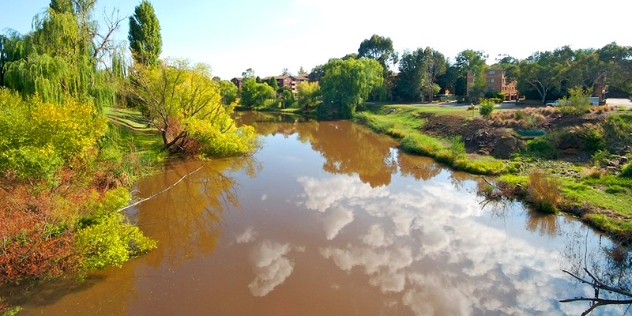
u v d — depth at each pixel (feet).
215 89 94.43
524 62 182.70
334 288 35.04
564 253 41.73
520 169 71.56
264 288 34.91
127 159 67.62
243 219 52.80
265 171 81.92
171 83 84.48
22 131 42.37
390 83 243.19
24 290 32.96
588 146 75.20
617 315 30.76
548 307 32.27
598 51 158.61
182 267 38.88
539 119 90.74
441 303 32.86
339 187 69.46
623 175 59.62
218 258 41.04
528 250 42.86
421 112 146.20
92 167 51.26
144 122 109.81
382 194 64.80
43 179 40.11
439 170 80.94
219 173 78.79
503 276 37.29
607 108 87.61
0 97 45.37
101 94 61.72
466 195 63.05
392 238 46.24
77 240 34.96
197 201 60.85
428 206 58.03
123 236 38.83
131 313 30.91
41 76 52.65
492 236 46.70
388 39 265.95
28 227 34.17
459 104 188.55
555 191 53.21
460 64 250.78
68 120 44.62
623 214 46.80
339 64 199.52
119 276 36.65
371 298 33.53
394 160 93.91
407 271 38.27
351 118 190.19
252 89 270.05
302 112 236.22
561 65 160.56
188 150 87.81
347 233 47.78
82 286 34.35
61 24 57.36
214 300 32.96
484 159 81.15
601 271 37.50
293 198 62.44
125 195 50.67
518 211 54.34
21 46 55.26
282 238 46.34
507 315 31.19
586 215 48.11
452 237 46.52
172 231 48.70
